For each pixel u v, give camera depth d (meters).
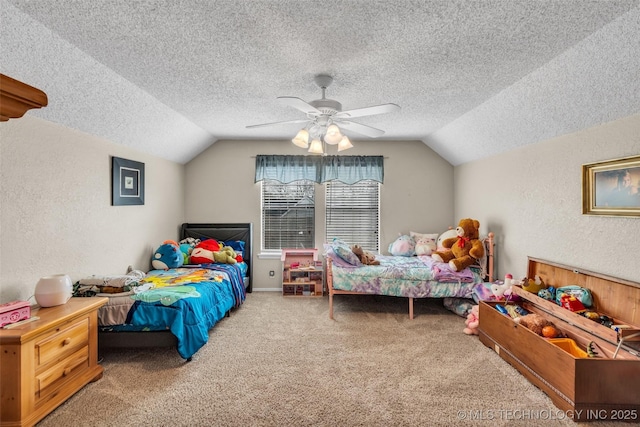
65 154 2.63
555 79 2.33
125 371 2.45
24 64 1.93
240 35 1.93
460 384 2.29
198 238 4.74
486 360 2.66
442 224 4.95
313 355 2.74
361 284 3.71
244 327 3.39
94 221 3.00
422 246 4.61
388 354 2.77
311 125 3.07
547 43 1.98
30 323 1.90
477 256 3.69
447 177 4.95
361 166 4.85
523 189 3.34
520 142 3.32
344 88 2.78
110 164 3.22
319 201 4.96
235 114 3.56
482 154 4.07
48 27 1.82
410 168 4.93
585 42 1.93
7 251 2.15
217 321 3.36
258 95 2.97
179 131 3.91
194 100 3.11
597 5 1.59
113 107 2.80
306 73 2.47
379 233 4.98
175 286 3.04
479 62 2.27
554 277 2.87
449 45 2.03
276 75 2.51
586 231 2.55
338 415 1.95
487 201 4.04
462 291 3.68
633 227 2.17
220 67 2.37
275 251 5.00
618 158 2.25
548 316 2.73
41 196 2.41
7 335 1.73
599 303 2.40
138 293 2.71
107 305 2.59
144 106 3.07
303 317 3.72
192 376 2.39
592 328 2.23
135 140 3.49
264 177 4.83
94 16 1.72
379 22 1.78
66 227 2.66
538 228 3.12
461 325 3.48
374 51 2.12
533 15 1.70
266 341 3.03
